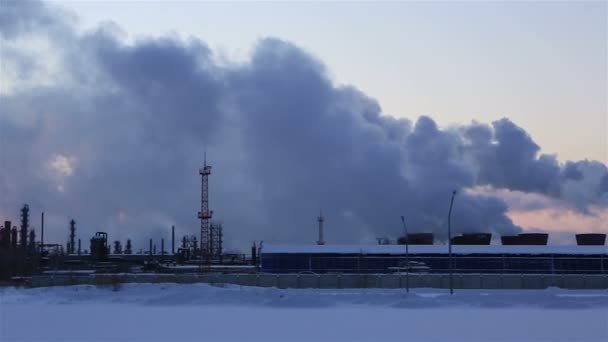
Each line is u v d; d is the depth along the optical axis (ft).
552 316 176.86
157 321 165.27
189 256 513.86
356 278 274.77
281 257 343.46
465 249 347.36
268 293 235.40
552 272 339.98
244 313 188.55
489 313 186.09
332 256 343.05
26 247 481.46
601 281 272.10
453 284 273.13
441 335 137.28
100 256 456.45
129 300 226.38
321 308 201.16
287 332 143.13
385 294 231.71
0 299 231.91
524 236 410.93
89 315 178.60
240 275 280.92
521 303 208.13
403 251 345.51
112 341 129.90
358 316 177.27
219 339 131.54
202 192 500.74
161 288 250.16
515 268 341.82
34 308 204.13
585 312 189.78
